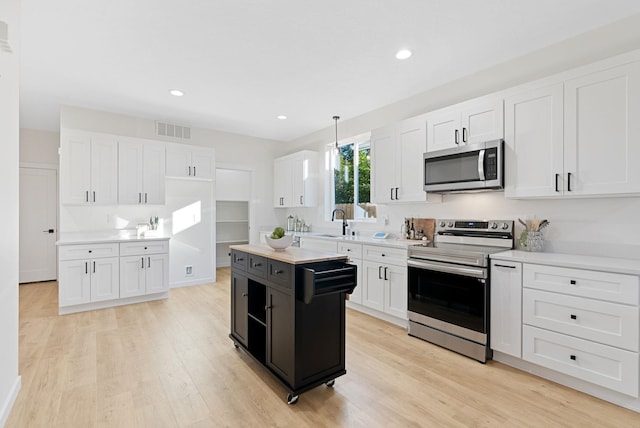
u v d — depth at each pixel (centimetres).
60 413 181
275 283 212
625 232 224
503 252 255
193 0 207
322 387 212
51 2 207
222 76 322
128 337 291
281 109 424
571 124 225
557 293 211
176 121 480
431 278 284
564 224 253
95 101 392
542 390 208
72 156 388
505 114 262
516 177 255
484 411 186
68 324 323
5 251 179
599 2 209
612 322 189
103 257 375
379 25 235
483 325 246
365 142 455
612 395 194
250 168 578
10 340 186
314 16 225
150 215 464
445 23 233
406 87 349
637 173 198
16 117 198
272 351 215
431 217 353
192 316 352
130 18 226
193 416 180
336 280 196
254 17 226
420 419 179
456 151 289
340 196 502
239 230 682
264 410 187
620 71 204
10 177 188
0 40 165
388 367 239
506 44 261
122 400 194
